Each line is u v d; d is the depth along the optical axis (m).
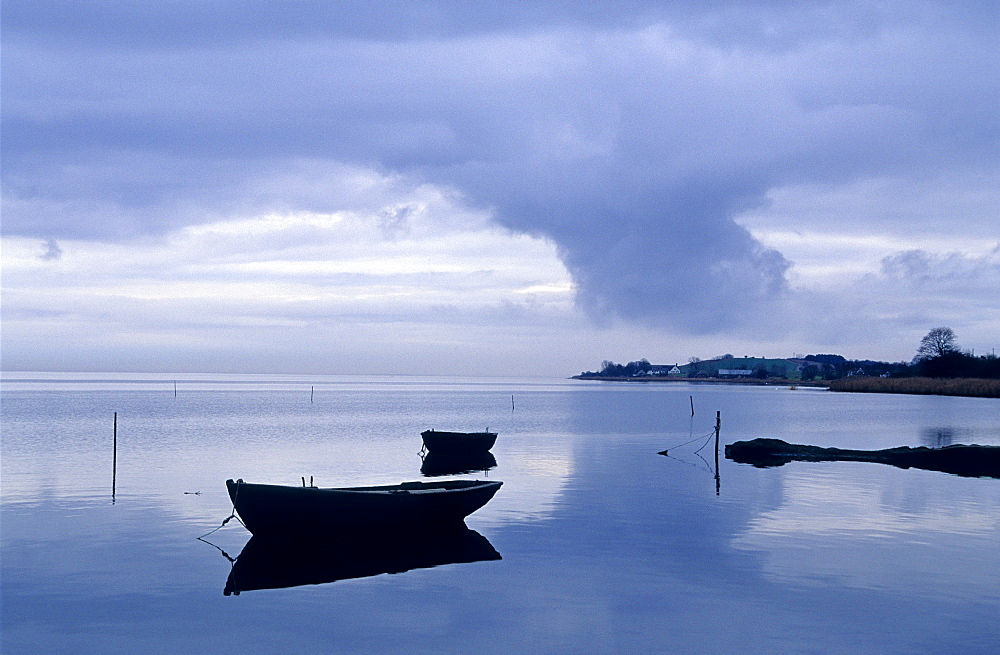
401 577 23.28
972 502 35.75
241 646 17.97
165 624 19.33
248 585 22.45
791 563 24.64
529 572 23.73
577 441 68.44
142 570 23.98
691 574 23.41
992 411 117.88
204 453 55.78
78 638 18.42
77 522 30.64
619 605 20.67
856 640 18.22
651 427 86.62
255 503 26.08
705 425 89.12
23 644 18.05
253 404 142.38
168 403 142.12
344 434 74.75
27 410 113.75
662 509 33.78
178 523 30.55
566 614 20.03
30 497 36.25
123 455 54.00
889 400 163.38
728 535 28.58
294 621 19.55
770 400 172.50
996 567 24.17
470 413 118.06
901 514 32.66
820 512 33.09
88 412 109.25
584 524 30.66
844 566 24.27
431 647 17.91
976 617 19.70
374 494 27.70
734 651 17.62
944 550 26.30
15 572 23.67
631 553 25.95
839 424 89.75
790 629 18.92
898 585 22.28
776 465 50.31
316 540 27.16
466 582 22.72
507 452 58.69
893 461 51.69
